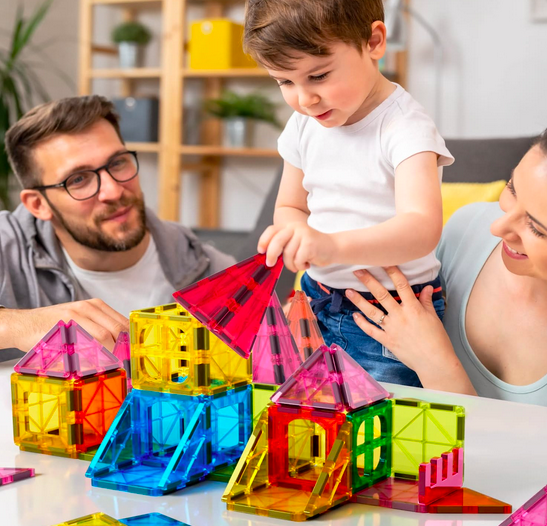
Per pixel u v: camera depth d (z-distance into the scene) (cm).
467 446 60
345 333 99
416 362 89
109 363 62
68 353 60
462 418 51
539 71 302
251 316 54
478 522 47
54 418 61
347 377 51
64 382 59
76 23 414
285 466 52
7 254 139
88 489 53
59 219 145
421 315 90
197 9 368
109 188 141
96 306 98
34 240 145
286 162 106
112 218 144
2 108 329
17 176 149
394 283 92
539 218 66
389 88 93
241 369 58
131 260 154
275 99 359
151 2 366
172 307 60
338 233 71
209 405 55
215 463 56
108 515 47
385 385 79
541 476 54
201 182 383
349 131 93
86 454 59
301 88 84
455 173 182
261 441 52
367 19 84
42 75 400
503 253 78
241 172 376
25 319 97
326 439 50
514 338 90
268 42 81
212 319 52
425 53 323
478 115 316
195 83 372
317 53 80
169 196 360
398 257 74
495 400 72
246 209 377
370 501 50
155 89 388
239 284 55
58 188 141
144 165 398
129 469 55
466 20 313
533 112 305
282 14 79
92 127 143
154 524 46
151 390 56
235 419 58
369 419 51
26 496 51
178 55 350
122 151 146
